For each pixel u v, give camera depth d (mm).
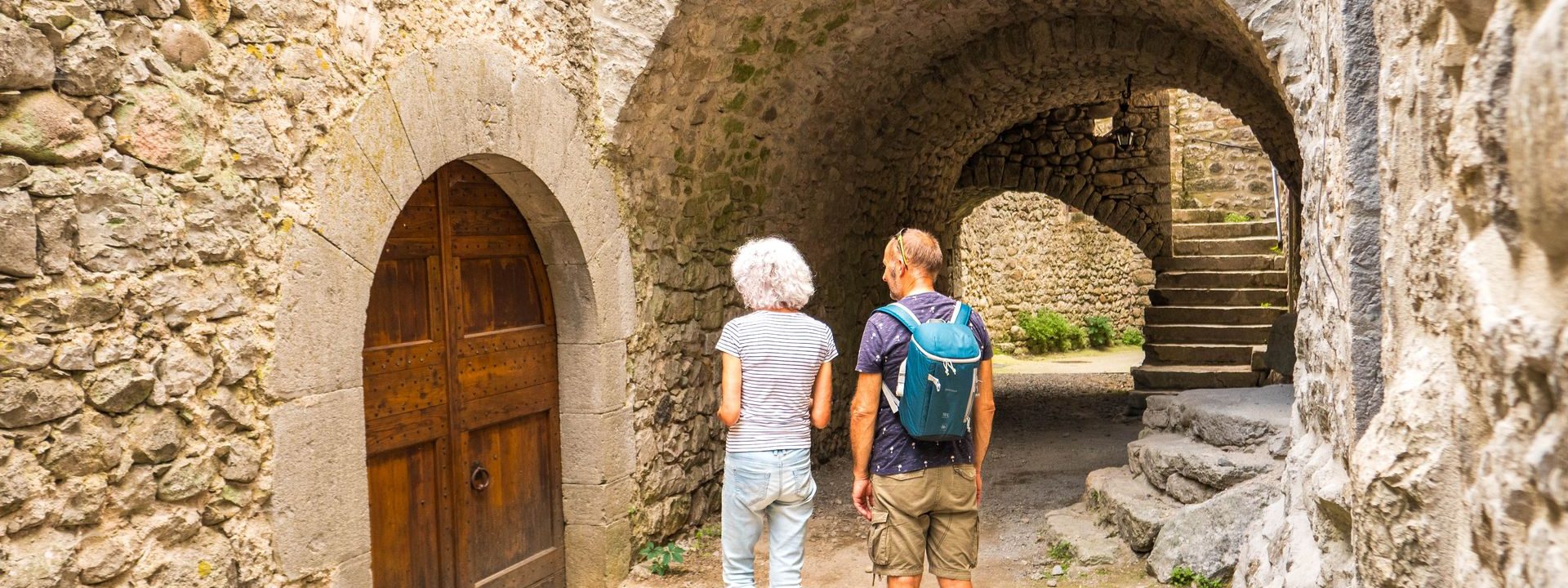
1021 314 15438
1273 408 4578
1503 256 970
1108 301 18062
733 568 3158
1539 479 841
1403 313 1591
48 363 2201
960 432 2799
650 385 4621
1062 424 8320
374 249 3094
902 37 6211
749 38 4715
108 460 2336
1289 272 9727
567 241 4090
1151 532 4188
